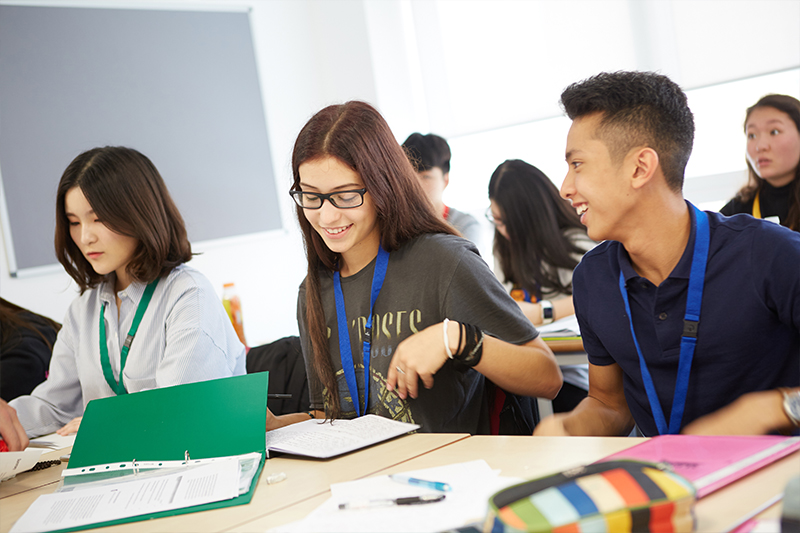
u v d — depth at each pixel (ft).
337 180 4.50
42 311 10.64
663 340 3.99
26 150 10.66
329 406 4.91
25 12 10.76
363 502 2.77
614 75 3.92
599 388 4.51
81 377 6.10
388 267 4.80
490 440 3.58
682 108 3.84
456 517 2.52
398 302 4.70
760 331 3.76
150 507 3.18
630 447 2.99
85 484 3.71
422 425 4.50
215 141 12.73
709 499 2.33
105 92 11.51
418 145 9.53
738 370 3.84
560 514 2.00
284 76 13.76
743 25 9.95
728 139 10.30
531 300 8.72
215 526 2.86
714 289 3.82
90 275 6.09
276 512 2.92
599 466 2.28
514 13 12.38
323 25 14.10
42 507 3.39
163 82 12.15
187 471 3.64
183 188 12.30
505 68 12.62
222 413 4.08
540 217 8.55
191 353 5.60
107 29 11.56
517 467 3.03
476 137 13.23
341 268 5.05
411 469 3.24
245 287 12.96
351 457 3.63
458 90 13.28
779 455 2.62
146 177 5.82
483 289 4.60
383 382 4.64
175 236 6.04
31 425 5.96
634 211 3.89
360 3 13.35
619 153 3.80
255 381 4.18
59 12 11.08
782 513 2.04
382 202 4.64
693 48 10.43
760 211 8.69
